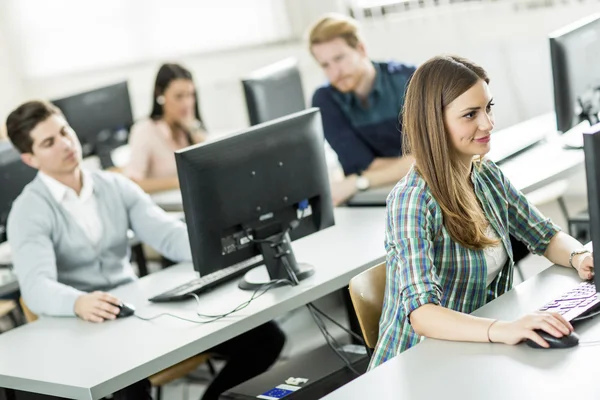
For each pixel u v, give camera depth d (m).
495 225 2.57
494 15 5.09
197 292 3.18
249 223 3.11
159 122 5.27
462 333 2.22
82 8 7.06
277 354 3.63
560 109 3.84
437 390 2.00
